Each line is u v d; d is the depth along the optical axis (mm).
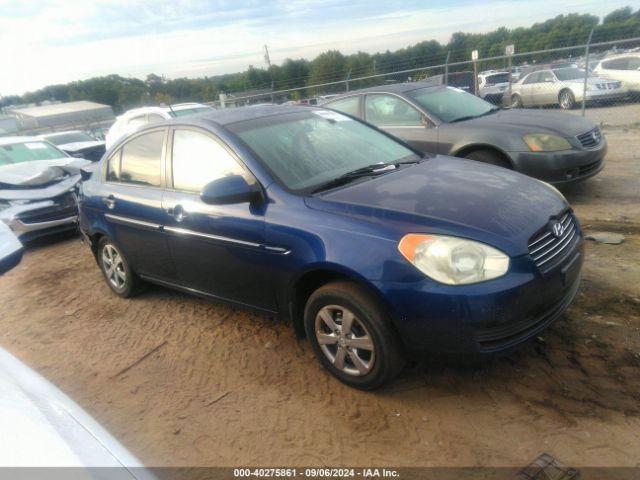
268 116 3910
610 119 12734
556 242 2861
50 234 7535
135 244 4328
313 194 3141
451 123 6352
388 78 18516
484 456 2422
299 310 3229
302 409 2934
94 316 4684
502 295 2502
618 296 3635
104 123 27438
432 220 2699
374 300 2736
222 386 3281
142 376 3541
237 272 3430
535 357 3088
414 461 2453
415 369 3127
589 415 2580
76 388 3518
